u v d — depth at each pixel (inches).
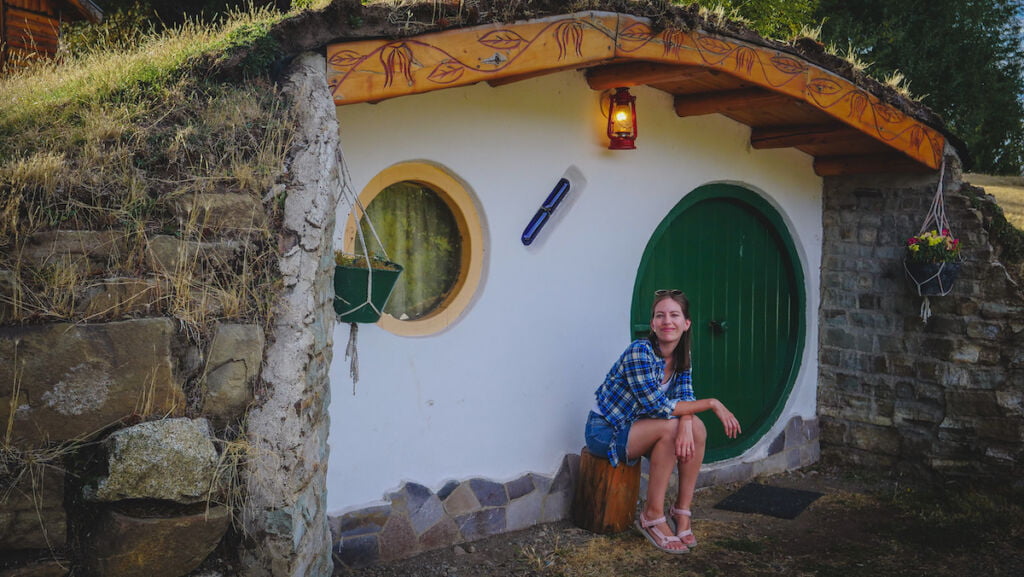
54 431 92.6
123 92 143.3
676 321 175.8
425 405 171.0
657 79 183.9
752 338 246.1
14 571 89.5
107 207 105.7
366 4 135.0
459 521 175.5
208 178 113.7
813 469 249.1
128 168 113.2
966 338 225.8
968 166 241.3
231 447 101.6
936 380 231.6
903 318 238.7
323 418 121.5
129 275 101.5
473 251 180.5
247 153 121.9
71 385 93.4
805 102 193.9
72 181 106.4
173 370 100.0
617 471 183.2
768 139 230.8
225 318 105.7
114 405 95.7
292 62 133.6
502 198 181.9
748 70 179.9
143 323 98.0
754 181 236.5
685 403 173.6
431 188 177.3
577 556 172.6
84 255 100.1
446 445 175.0
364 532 160.2
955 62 666.8
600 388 186.4
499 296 183.0
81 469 94.0
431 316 175.3
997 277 220.2
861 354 247.9
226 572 100.9
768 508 211.2
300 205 116.0
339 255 142.4
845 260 251.9
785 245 250.5
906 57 644.7
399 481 167.3
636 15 161.6
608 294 205.5
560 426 196.1
